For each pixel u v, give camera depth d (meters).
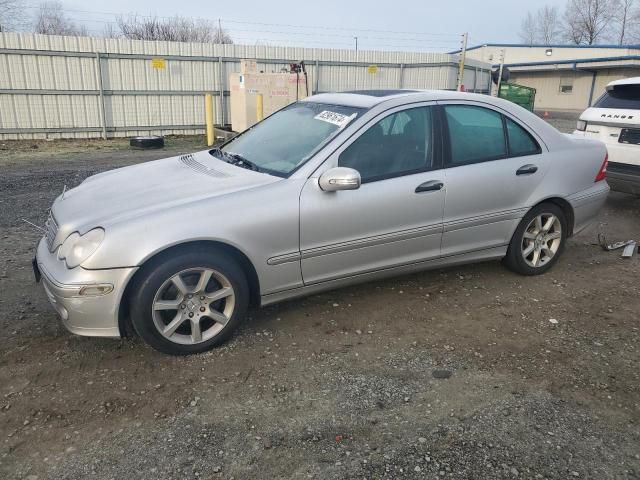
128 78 15.08
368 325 3.88
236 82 14.71
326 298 4.28
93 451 2.57
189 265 3.24
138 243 3.09
